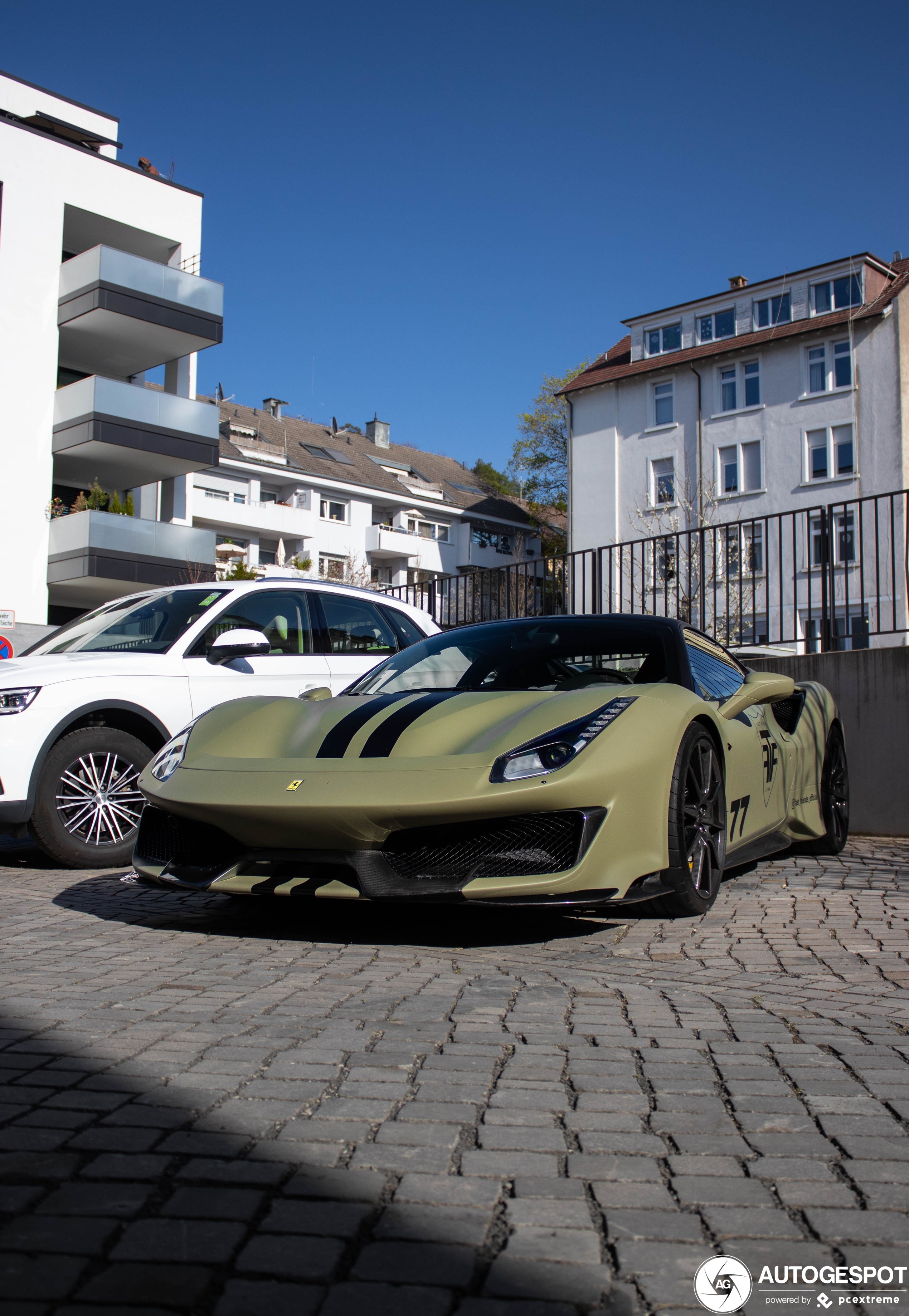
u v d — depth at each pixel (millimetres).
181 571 20469
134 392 20328
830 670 6891
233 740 3613
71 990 2514
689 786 3537
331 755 3316
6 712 4898
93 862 5117
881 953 3104
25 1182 1430
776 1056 2080
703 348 33219
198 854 3428
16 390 19641
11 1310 1118
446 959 2943
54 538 19953
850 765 6773
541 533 49500
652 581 9367
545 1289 1192
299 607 6035
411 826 3004
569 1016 2352
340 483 41875
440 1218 1360
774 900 4082
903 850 5816
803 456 30672
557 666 4098
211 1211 1358
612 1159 1562
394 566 44531
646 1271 1238
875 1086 1901
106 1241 1275
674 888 3361
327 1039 2127
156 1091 1802
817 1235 1338
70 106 21828
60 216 20281
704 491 32781
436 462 53375
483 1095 1821
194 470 22078
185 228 22141
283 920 3557
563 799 2994
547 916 3607
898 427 28984
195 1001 2416
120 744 5180
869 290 30016
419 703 3631
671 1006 2465
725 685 4340
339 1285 1190
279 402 47375
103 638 5730
